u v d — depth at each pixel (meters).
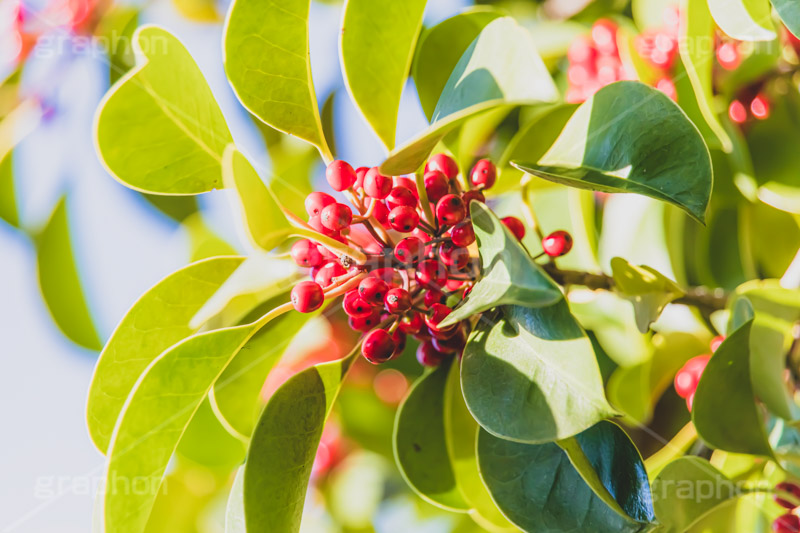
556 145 0.43
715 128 0.45
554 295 0.38
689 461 0.43
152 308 0.43
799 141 0.47
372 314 0.42
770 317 0.45
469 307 0.39
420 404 0.45
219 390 0.46
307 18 0.42
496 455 0.42
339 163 0.42
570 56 0.50
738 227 0.49
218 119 0.42
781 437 0.45
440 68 0.46
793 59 0.46
